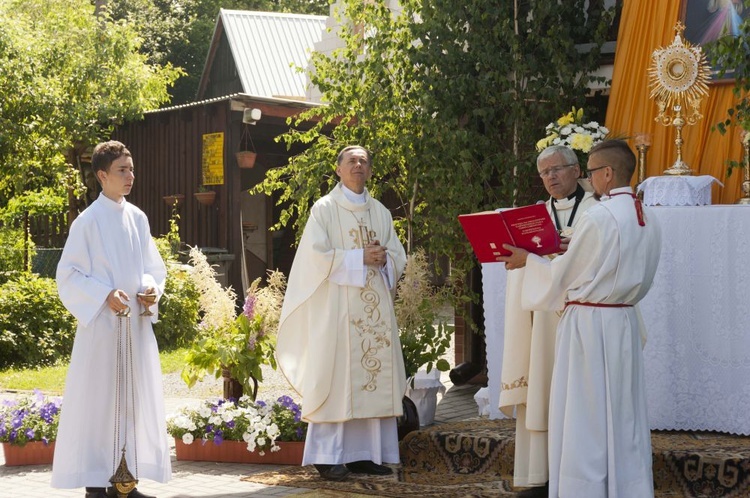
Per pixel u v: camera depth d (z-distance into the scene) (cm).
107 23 1666
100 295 491
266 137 1512
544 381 482
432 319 698
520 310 503
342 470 566
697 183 617
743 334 560
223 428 615
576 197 514
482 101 792
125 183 511
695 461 511
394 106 830
